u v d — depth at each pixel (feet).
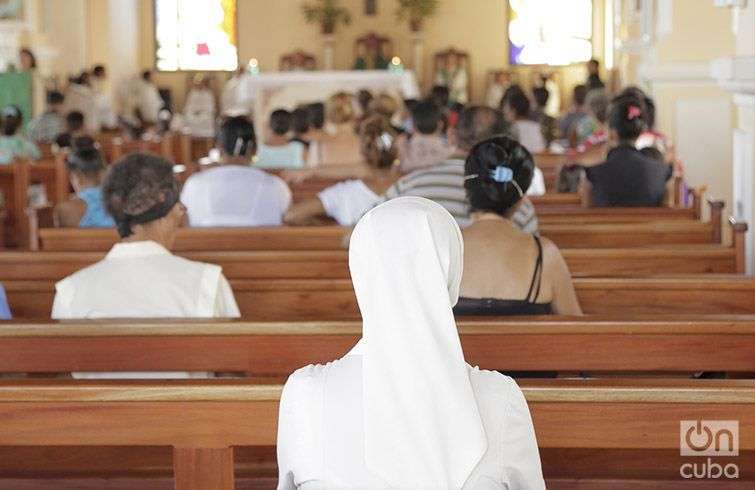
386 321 9.82
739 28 29.43
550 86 97.40
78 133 61.26
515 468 10.21
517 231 17.06
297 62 100.27
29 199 49.57
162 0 102.68
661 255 22.99
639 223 26.61
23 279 22.26
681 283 19.70
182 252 22.90
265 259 22.81
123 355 15.79
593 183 32.42
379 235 9.92
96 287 16.78
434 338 9.78
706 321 15.47
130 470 15.51
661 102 51.06
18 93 76.28
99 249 26.86
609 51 92.22
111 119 83.20
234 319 15.97
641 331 15.49
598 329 15.49
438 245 9.95
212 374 16.38
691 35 50.47
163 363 15.76
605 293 19.88
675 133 50.93
